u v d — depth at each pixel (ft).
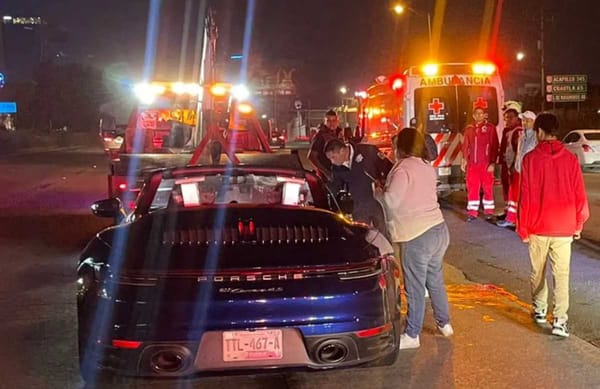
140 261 15.01
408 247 18.29
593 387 16.03
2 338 20.13
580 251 31.53
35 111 208.54
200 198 20.51
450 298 23.84
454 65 47.55
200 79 45.80
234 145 41.78
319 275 14.90
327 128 29.01
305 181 20.57
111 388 16.29
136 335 14.34
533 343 19.07
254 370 14.61
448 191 48.39
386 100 51.67
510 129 38.99
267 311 14.49
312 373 17.03
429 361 17.79
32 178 77.71
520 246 33.22
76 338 20.10
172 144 45.16
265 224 16.58
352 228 16.93
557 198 19.19
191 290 14.49
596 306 22.84
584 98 127.24
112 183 31.63
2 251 33.17
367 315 14.90
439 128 47.24
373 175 24.59
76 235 37.76
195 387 16.35
